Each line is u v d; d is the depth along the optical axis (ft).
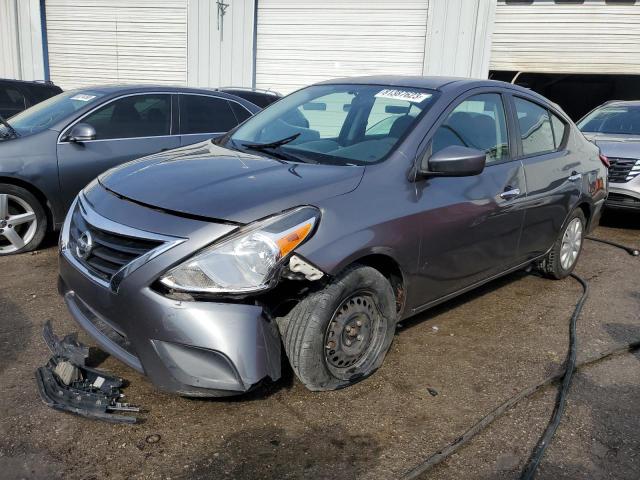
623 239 23.71
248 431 9.17
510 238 13.74
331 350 9.86
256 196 9.15
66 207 17.78
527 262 15.42
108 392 9.61
